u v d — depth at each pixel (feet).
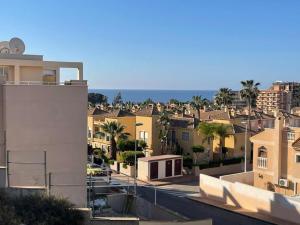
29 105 75.20
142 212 99.55
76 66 92.94
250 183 149.18
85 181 78.84
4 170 59.52
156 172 177.37
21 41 92.38
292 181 134.82
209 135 195.21
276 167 138.51
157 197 147.33
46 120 76.23
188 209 131.54
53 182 76.54
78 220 52.70
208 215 124.57
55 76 91.35
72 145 77.97
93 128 224.33
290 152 135.54
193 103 356.18
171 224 66.85
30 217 48.14
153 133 204.44
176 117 217.97
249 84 250.98
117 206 100.53
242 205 132.05
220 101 378.53
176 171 184.03
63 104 77.30
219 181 140.67
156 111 213.87
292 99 574.56
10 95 73.97
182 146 201.87
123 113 215.92
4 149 74.13
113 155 199.31
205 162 193.98
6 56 87.15
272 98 568.82
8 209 47.65
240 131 206.28
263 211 124.47
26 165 74.95
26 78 88.58
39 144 75.87
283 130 137.69
